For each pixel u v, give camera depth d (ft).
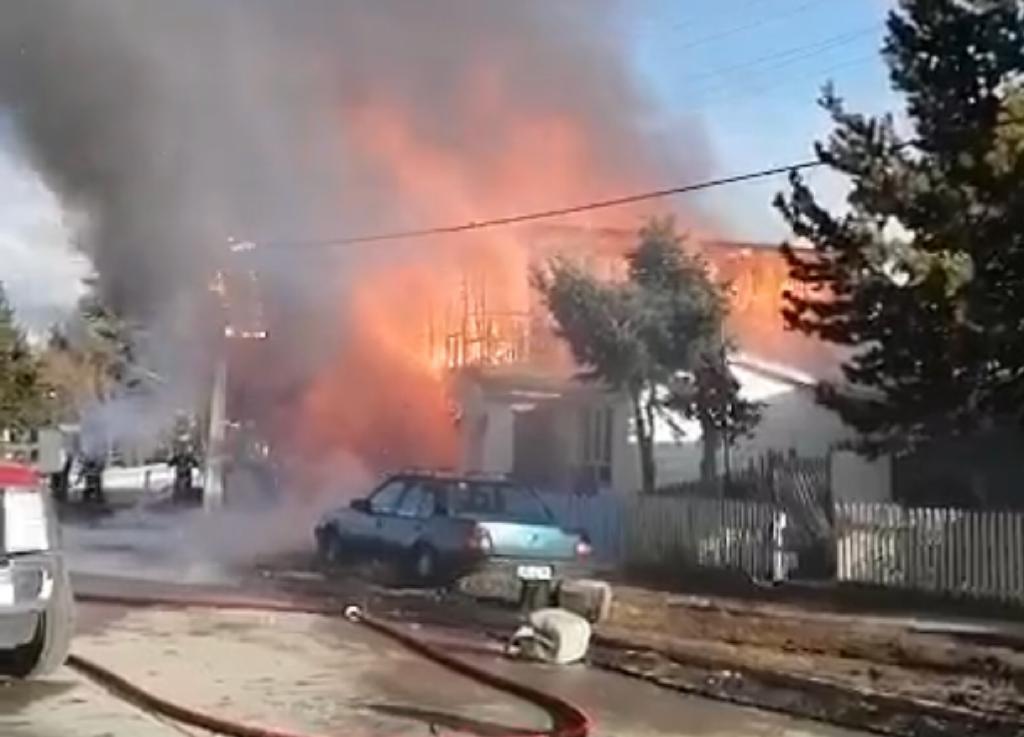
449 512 60.39
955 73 64.08
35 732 28.40
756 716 32.24
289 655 39.40
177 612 48.80
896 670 39.42
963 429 64.69
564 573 59.88
